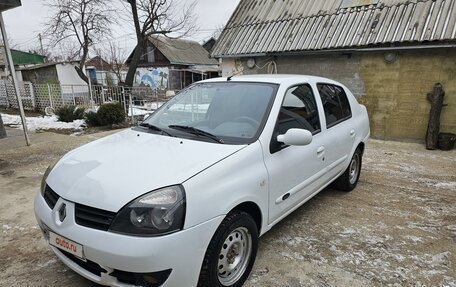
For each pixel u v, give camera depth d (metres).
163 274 1.99
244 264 2.63
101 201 2.07
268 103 3.03
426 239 3.38
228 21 11.68
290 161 2.99
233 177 2.40
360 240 3.35
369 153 7.09
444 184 5.04
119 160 2.47
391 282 2.69
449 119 7.63
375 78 8.52
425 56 7.71
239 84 3.43
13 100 16.20
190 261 2.07
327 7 9.76
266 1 11.36
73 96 14.73
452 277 2.76
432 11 7.80
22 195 4.51
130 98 12.09
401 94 8.21
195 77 32.62
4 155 6.69
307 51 9.02
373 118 8.75
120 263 1.94
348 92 4.61
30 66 20.45
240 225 2.45
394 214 3.97
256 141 2.71
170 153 2.53
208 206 2.16
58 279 2.70
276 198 2.88
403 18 8.09
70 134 9.57
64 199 2.22
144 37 18.77
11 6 6.62
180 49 33.81
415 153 7.09
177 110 3.48
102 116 10.68
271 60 10.18
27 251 3.12
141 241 1.93
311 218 3.83
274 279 2.70
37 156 6.62
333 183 4.62
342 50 8.49
